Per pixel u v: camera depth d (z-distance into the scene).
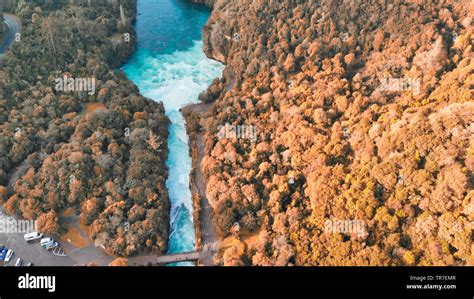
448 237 118.06
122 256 140.25
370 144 146.50
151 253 142.38
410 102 159.62
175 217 159.00
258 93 189.38
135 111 190.00
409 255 119.69
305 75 191.38
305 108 173.25
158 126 186.38
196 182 168.25
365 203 131.25
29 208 145.38
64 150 161.25
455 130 131.75
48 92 188.62
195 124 190.25
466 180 121.25
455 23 190.75
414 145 134.75
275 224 139.62
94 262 138.00
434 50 174.88
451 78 161.00
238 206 147.62
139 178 159.50
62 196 151.00
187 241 150.75
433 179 128.50
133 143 172.88
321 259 127.06
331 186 138.75
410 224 126.69
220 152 167.25
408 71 176.38
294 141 160.75
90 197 152.62
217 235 147.88
